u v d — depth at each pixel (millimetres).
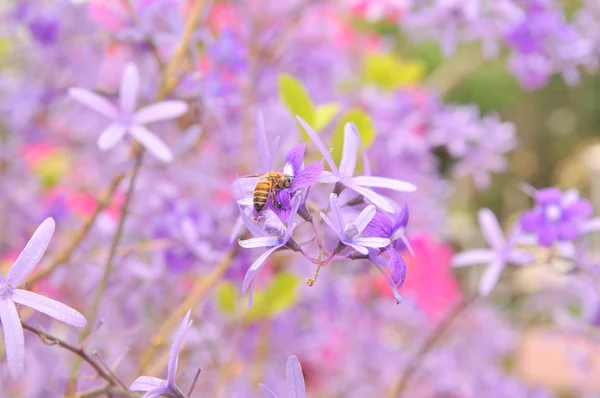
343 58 751
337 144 446
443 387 719
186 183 522
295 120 473
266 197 354
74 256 505
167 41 503
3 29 605
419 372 721
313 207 373
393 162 657
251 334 567
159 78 501
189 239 483
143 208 511
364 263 625
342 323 721
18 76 641
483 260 467
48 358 483
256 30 641
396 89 709
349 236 343
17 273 346
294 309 628
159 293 517
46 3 557
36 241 349
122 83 443
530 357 841
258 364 557
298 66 715
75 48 562
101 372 371
